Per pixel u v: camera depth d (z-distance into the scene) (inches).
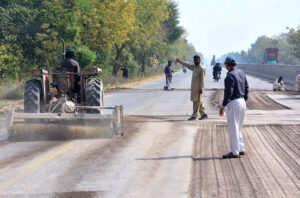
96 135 466.6
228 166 342.0
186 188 280.2
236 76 366.3
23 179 302.4
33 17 1611.7
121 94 1234.0
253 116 688.4
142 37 2790.4
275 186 283.9
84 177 308.5
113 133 468.4
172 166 343.0
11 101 1024.2
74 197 260.8
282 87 1299.2
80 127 462.3
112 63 2292.1
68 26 1627.7
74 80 528.1
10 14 1571.1
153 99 1048.8
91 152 395.2
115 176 311.7
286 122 597.9
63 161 358.9
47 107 509.4
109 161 359.9
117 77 2143.2
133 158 371.9
